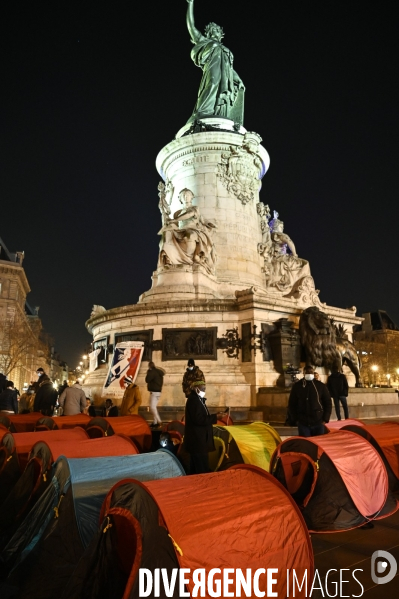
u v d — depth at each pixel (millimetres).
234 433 6895
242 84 24516
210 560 2936
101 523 3385
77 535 4035
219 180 20500
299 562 3346
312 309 16016
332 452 5480
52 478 4656
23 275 66062
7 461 6336
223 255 19453
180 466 4871
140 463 4695
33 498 5109
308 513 5176
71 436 6996
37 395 12789
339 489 5328
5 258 66750
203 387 6242
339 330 18812
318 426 7523
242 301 15633
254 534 3221
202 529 3035
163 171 22953
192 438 6023
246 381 14938
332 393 12461
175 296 16797
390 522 5324
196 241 18031
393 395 17172
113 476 4445
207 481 3529
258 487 3637
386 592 3605
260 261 20656
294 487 5766
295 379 14672
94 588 3211
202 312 16000
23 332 51406
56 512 4250
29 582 3885
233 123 22531
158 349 15836
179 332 15828
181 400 14680
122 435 6008
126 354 16000
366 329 80312
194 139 20812
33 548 4176
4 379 12391
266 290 20031
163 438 7285
